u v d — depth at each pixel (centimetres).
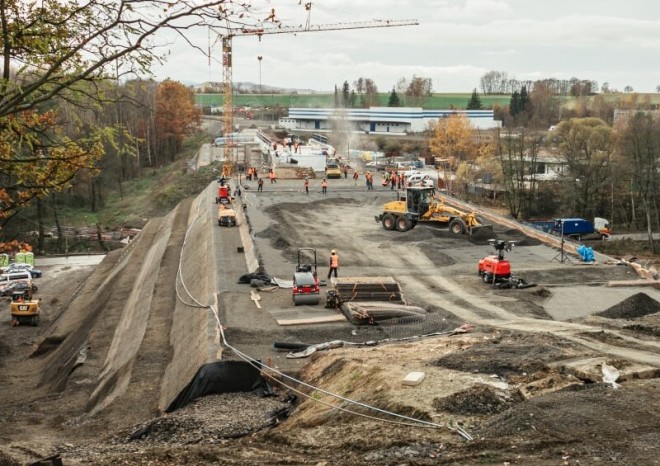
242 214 5600
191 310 3456
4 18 1134
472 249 4566
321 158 9381
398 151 14275
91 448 1780
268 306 3284
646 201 7619
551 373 1784
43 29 1169
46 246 8031
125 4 1126
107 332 3994
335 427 1641
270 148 10994
